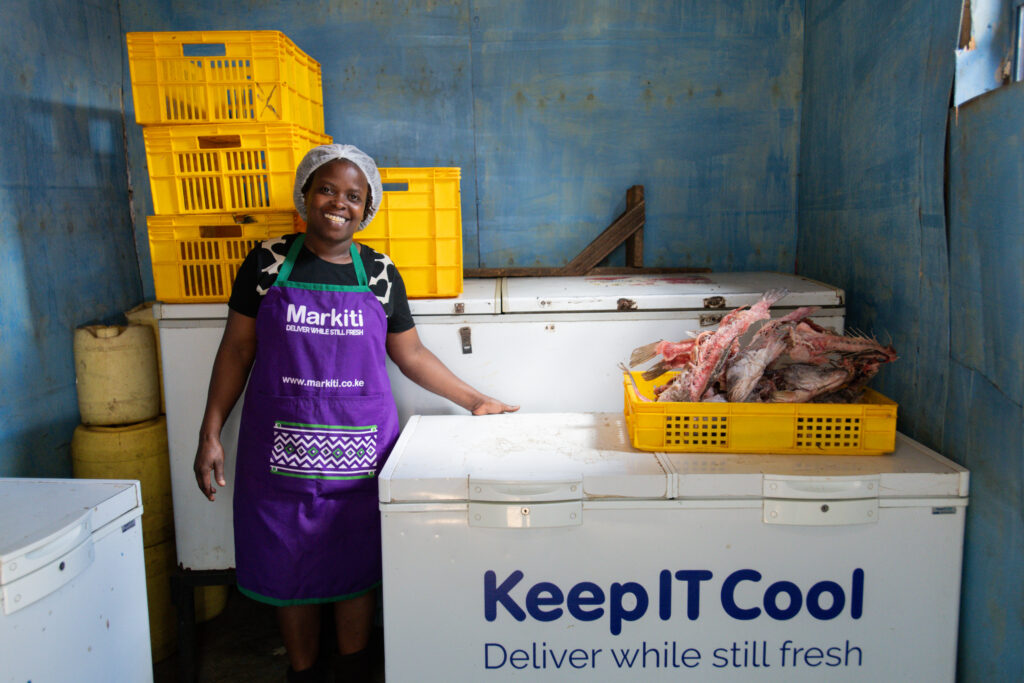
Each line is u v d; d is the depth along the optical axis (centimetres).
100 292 270
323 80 288
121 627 158
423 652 165
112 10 280
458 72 288
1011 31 166
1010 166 150
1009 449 153
